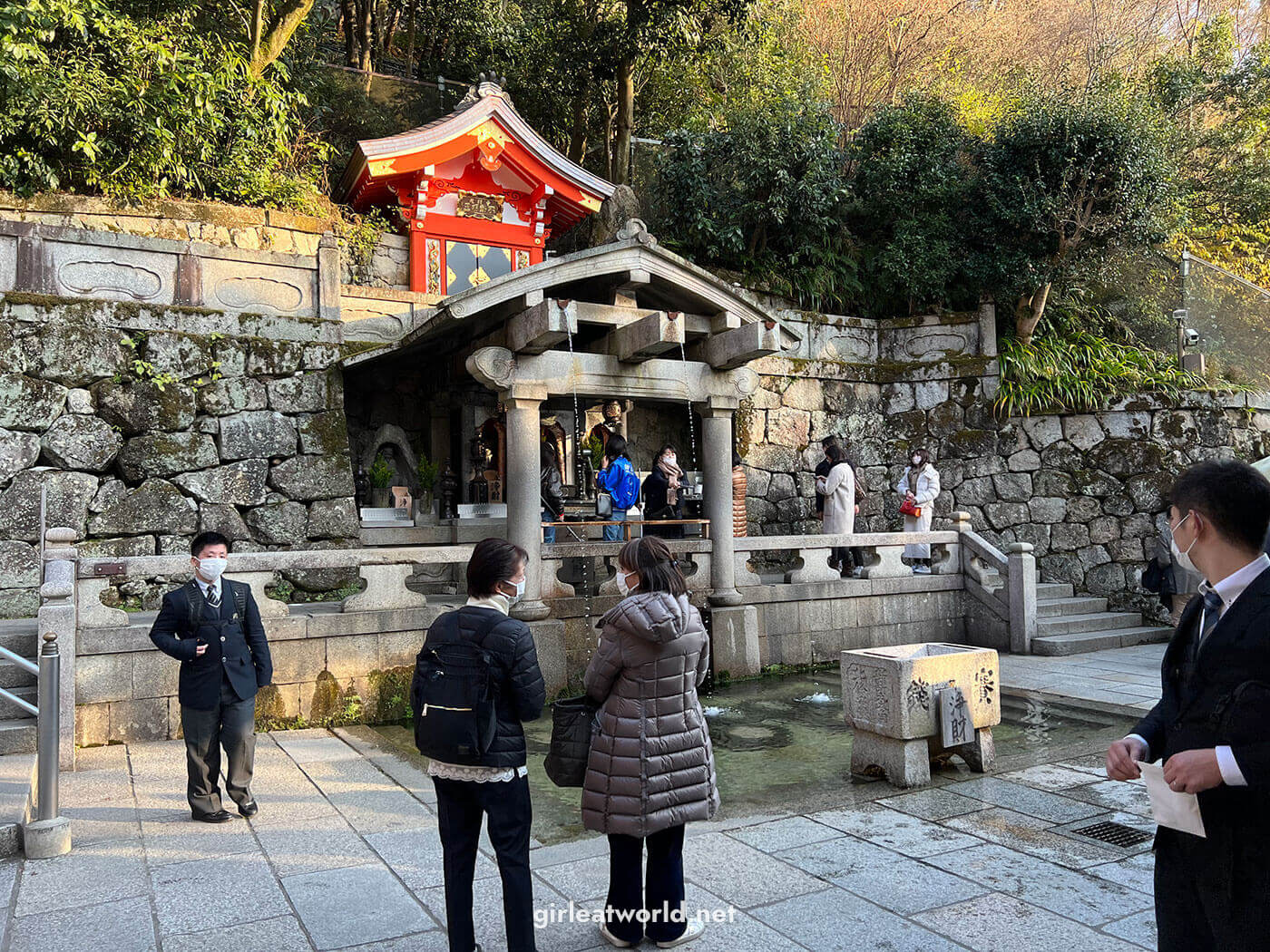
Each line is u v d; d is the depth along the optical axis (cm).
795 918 342
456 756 287
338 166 1573
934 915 343
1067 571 1244
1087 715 728
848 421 1393
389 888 375
